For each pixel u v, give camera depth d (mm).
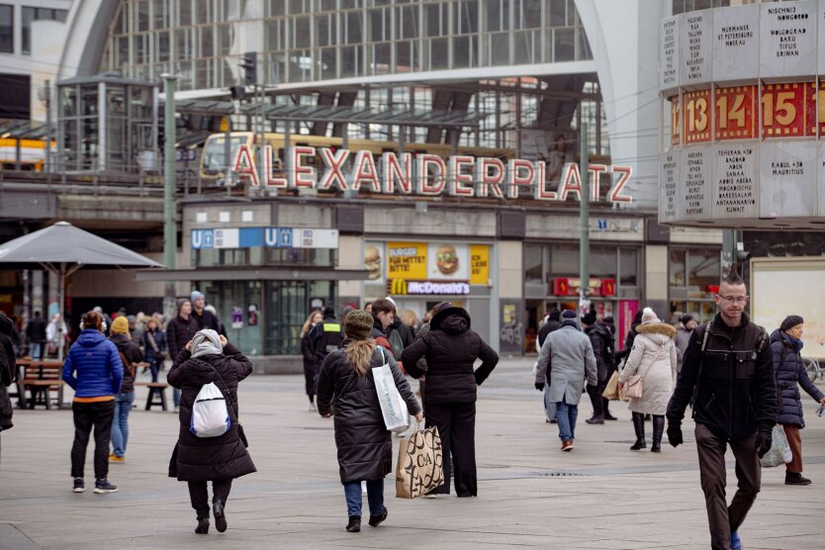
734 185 29812
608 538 14984
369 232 71312
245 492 19516
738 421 13289
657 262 80188
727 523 13164
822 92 29031
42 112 116812
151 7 101938
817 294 39531
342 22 94438
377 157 86062
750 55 29375
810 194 29203
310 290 59219
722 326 13398
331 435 29094
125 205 72125
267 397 43594
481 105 104438
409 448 16391
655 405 25812
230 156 79875
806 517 16688
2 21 119188
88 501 18703
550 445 27188
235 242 62312
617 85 85625
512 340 75938
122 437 23734
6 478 21344
